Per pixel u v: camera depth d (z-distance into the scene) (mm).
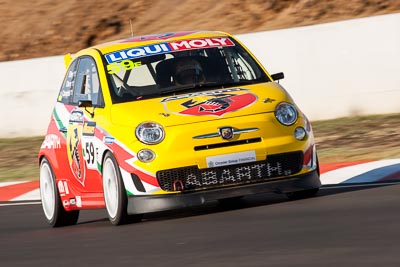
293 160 26250
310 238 20406
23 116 54938
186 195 25578
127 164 25891
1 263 22547
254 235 21641
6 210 34438
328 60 47500
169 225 25250
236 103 26578
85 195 28719
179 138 25688
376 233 20078
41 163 31641
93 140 27578
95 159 27531
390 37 46156
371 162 35250
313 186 26453
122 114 26797
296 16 61000
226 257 19328
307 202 26391
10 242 26391
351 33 46938
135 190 25891
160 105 26766
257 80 28406
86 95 29312
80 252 22625
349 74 47125
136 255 20938
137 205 25875
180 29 64312
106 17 70750
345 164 35781
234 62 28766
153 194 25703
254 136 25938
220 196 25594
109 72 28422
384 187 28359
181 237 22734
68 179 29688
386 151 38312
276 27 60125
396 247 18281
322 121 47719
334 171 34438
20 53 70188
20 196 37594
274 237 21078
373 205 24438
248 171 25844
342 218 22703
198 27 63562
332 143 42156
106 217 30812
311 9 61031
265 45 48906
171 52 28812
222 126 25844
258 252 19469
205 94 27203
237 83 28078
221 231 22891
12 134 55250
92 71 29156
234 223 23984
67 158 29641
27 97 54750
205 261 19156
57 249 23750
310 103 48094
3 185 40656
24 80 54750
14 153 50531
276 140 26047
